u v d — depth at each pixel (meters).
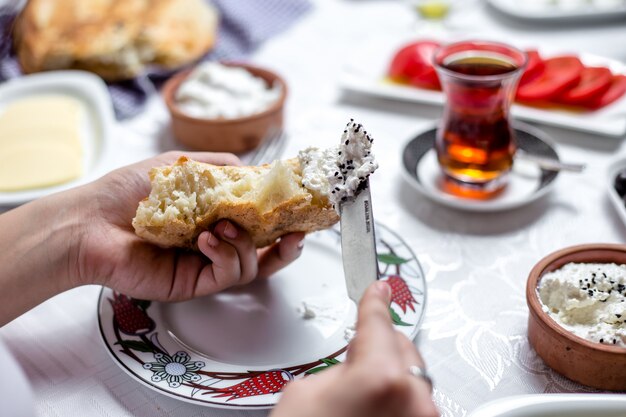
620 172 0.57
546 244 0.53
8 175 0.59
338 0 0.91
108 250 0.46
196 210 0.44
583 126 0.64
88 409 0.42
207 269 0.46
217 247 0.44
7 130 0.64
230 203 0.43
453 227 0.55
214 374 0.43
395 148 0.64
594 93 0.66
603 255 0.46
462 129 0.55
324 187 0.44
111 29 0.73
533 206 0.57
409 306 0.46
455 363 0.45
